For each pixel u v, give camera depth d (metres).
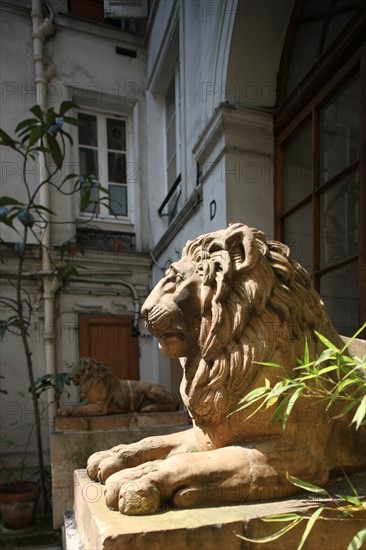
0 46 4.10
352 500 0.73
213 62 2.52
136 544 0.68
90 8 4.62
